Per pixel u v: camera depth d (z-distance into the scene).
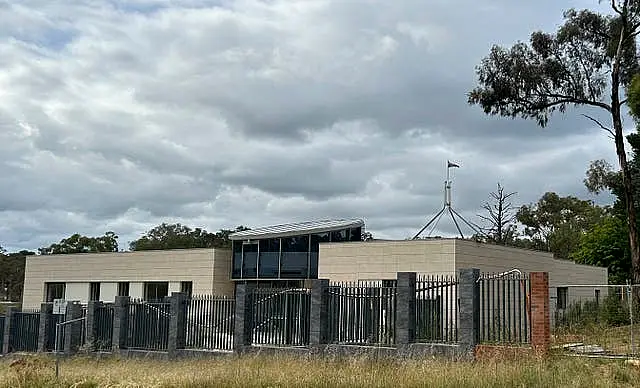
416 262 30.55
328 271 33.12
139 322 26.80
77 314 28.77
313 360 20.00
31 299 45.19
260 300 23.78
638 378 15.80
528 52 36.69
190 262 39.06
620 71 35.34
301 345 22.59
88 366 23.30
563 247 67.69
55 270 44.44
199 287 38.53
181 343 25.44
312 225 38.16
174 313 25.59
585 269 40.62
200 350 24.56
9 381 19.08
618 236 48.44
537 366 16.17
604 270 43.44
